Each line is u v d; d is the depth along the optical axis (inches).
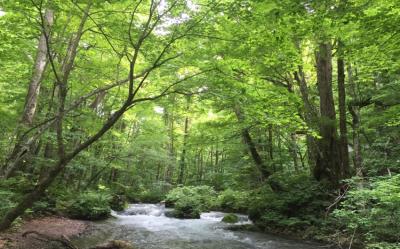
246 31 295.3
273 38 295.4
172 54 315.3
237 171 835.4
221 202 830.5
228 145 730.8
